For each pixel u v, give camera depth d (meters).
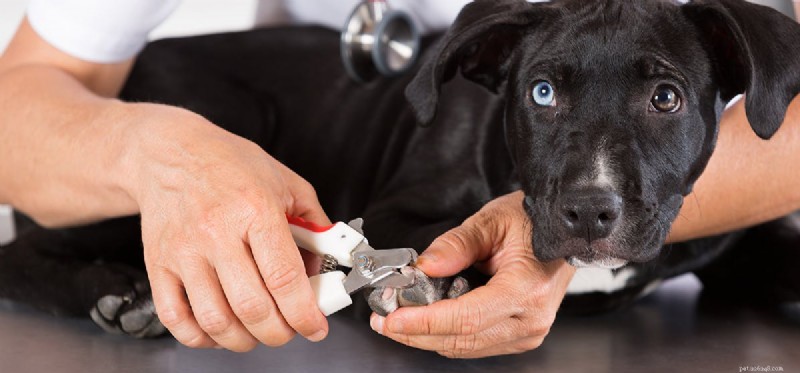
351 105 1.14
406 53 1.09
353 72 1.11
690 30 0.83
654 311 1.00
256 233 0.71
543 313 0.75
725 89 0.85
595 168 0.77
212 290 0.71
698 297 1.07
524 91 0.84
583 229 0.76
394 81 1.12
